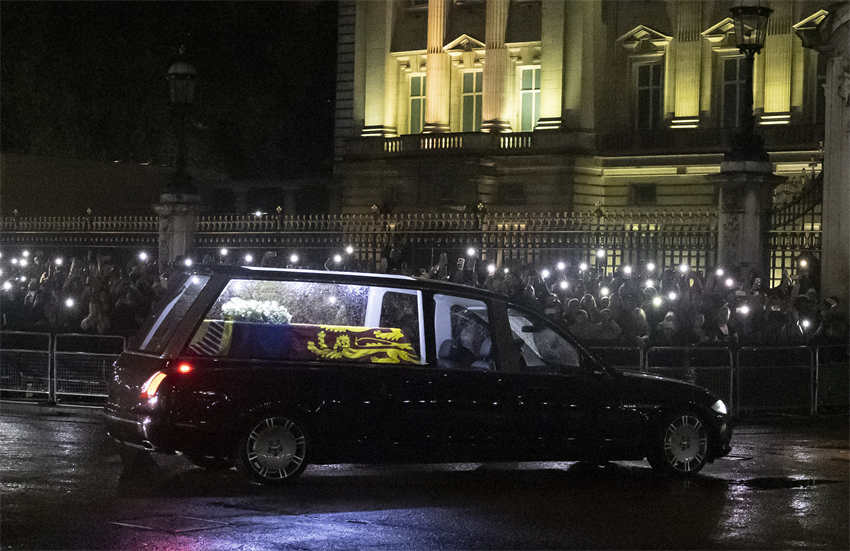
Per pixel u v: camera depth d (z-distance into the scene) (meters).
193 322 13.52
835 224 25.97
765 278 25.80
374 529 11.27
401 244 31.44
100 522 11.40
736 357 20.44
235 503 12.44
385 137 56.59
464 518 11.86
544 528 11.45
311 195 69.38
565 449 14.31
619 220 51.56
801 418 20.88
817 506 12.78
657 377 14.84
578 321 22.02
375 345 13.88
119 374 14.05
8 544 10.48
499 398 14.09
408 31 57.88
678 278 26.20
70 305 25.92
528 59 54.88
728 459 16.22
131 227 38.56
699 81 52.09
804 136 48.31
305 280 13.88
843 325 23.55
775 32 49.59
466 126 56.84
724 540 11.08
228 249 31.83
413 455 13.85
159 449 13.27
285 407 13.45
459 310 14.24
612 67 54.25
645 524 11.72
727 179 25.86
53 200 56.03
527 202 53.50
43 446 16.31
